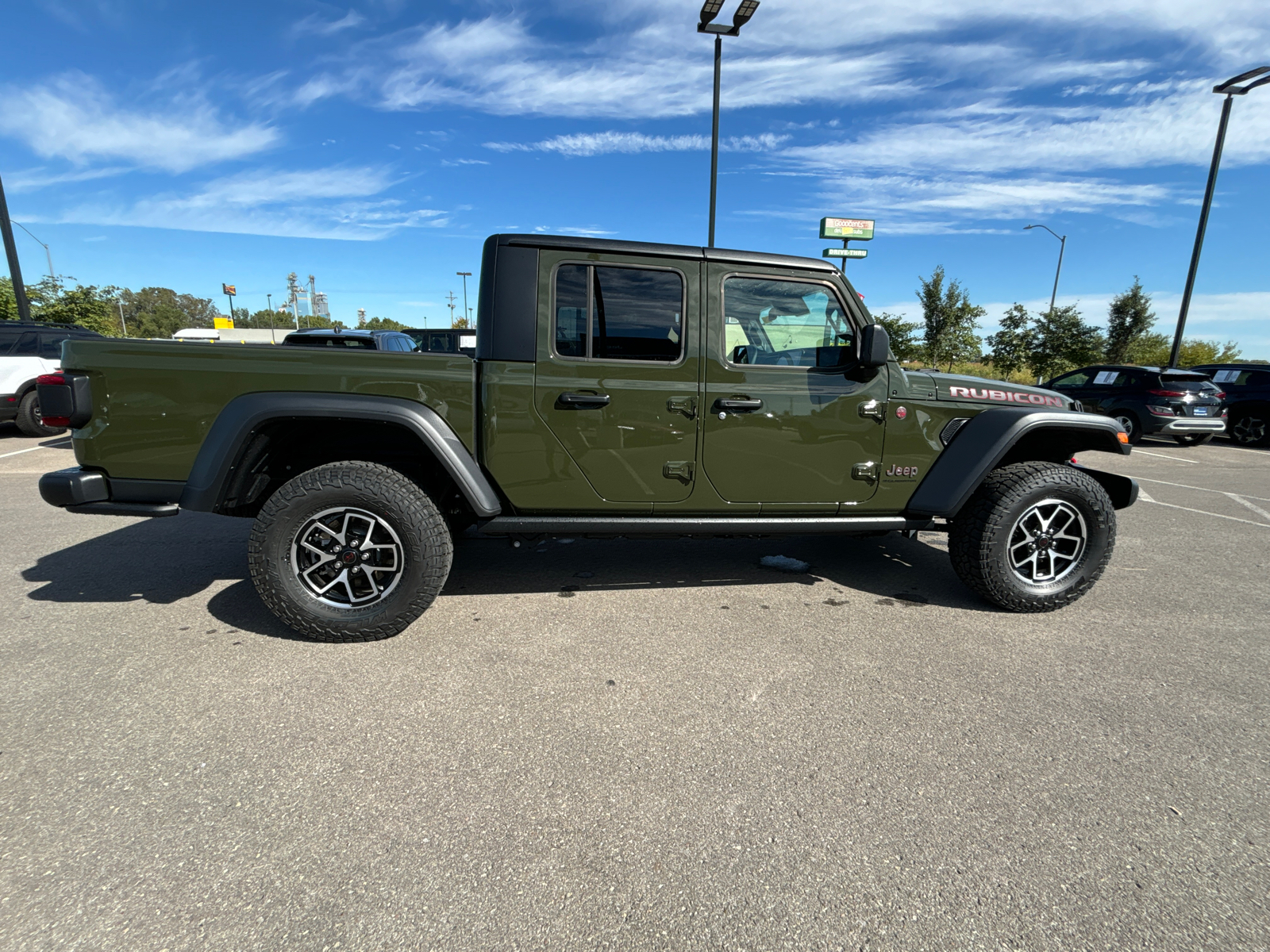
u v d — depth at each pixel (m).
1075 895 1.55
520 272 2.88
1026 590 3.29
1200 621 3.26
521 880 1.57
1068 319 24.19
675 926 1.45
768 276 3.06
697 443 3.05
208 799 1.84
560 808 1.83
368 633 2.85
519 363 2.89
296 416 2.70
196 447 2.70
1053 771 2.03
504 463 2.93
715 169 11.05
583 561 4.18
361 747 2.10
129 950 1.36
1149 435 10.95
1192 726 2.29
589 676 2.61
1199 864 1.65
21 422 8.98
